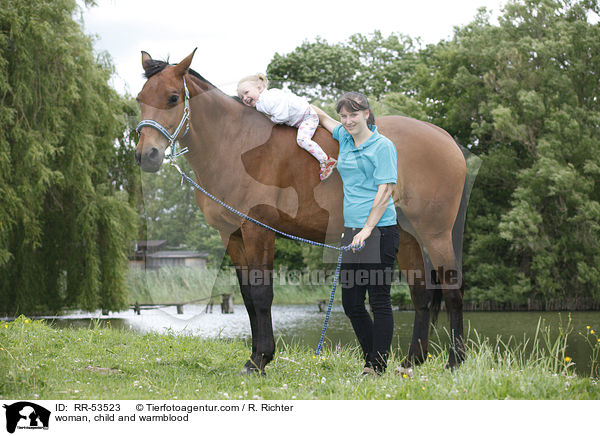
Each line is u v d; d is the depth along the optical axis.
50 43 11.84
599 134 20.45
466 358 3.98
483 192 22.31
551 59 21.12
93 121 12.86
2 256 11.43
